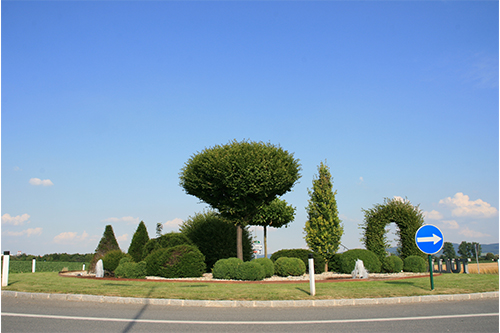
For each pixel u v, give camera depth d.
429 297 9.69
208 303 8.91
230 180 17.50
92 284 12.24
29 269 26.19
